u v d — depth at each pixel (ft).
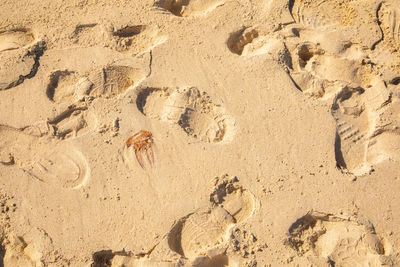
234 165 6.72
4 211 6.63
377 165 6.72
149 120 6.84
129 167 6.72
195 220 6.61
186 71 6.97
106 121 6.82
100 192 6.65
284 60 7.02
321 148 6.75
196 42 7.07
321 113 6.84
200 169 6.71
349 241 6.52
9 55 7.00
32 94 6.90
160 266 6.45
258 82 6.93
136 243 6.53
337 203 6.62
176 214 6.59
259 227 6.55
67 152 6.75
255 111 6.85
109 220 6.59
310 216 6.61
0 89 6.91
